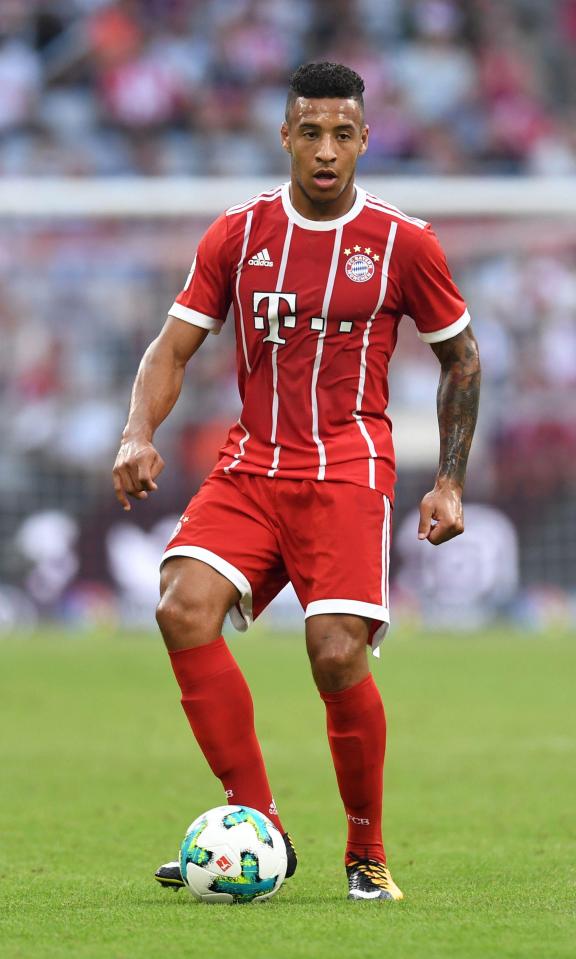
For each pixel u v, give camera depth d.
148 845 21.78
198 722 16.69
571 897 16.73
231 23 82.81
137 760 31.72
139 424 17.23
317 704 40.66
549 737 34.75
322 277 16.88
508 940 13.66
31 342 66.38
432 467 63.06
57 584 60.41
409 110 81.62
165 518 61.16
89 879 18.62
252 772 16.81
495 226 65.44
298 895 17.11
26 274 66.31
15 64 79.94
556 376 67.50
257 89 81.62
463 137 81.75
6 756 32.19
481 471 62.91
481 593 61.53
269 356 17.14
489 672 47.62
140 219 64.12
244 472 17.12
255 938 13.73
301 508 16.81
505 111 83.00
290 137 16.89
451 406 17.45
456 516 17.11
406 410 64.94
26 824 23.80
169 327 17.64
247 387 17.42
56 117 79.06
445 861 20.31
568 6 88.06
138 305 66.56
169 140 79.31
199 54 81.69
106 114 79.44
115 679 45.97
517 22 87.19
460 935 13.90
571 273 68.88
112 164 78.00
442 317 17.38
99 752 32.88
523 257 68.75
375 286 16.95
